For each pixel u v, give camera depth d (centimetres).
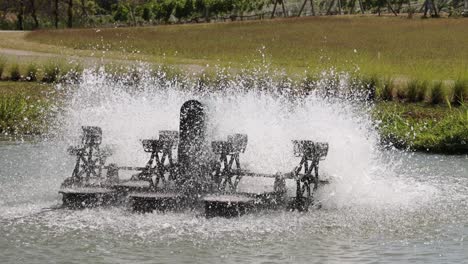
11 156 3678
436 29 13938
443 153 4081
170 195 2536
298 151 2638
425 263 2058
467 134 4144
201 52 10131
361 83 5859
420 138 4269
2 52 9469
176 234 2303
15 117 4838
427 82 5816
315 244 2225
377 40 12150
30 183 3041
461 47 10731
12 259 2066
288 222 2453
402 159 3822
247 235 2305
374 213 2600
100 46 11462
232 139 2630
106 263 2038
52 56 8594
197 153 2612
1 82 6625
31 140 4234
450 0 19900
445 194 2922
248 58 9025
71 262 2047
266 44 11706
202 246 2188
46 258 2077
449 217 2555
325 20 17212
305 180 2619
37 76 6862
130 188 2609
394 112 5078
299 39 12719
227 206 2453
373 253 2142
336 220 2497
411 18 16938
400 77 6438
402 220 2514
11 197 2781
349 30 14388
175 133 2767
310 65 7506
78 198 2598
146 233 2312
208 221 2434
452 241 2266
